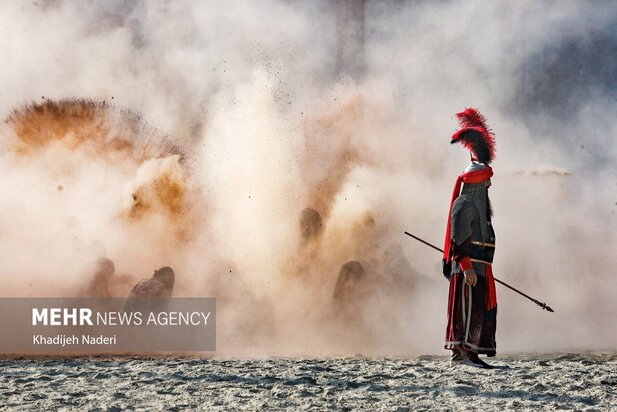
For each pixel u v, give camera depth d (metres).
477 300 28.20
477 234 28.22
